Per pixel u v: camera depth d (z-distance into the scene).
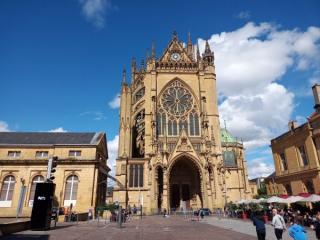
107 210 47.22
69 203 48.56
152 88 78.50
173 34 88.50
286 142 51.66
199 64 82.62
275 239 22.44
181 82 81.94
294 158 49.06
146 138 73.69
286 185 51.56
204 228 32.06
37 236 22.67
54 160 29.42
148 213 63.44
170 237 23.50
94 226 34.22
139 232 27.66
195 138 75.50
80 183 49.41
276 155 55.22
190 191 72.25
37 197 28.02
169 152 71.19
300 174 46.84
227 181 106.88
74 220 42.84
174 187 72.88
